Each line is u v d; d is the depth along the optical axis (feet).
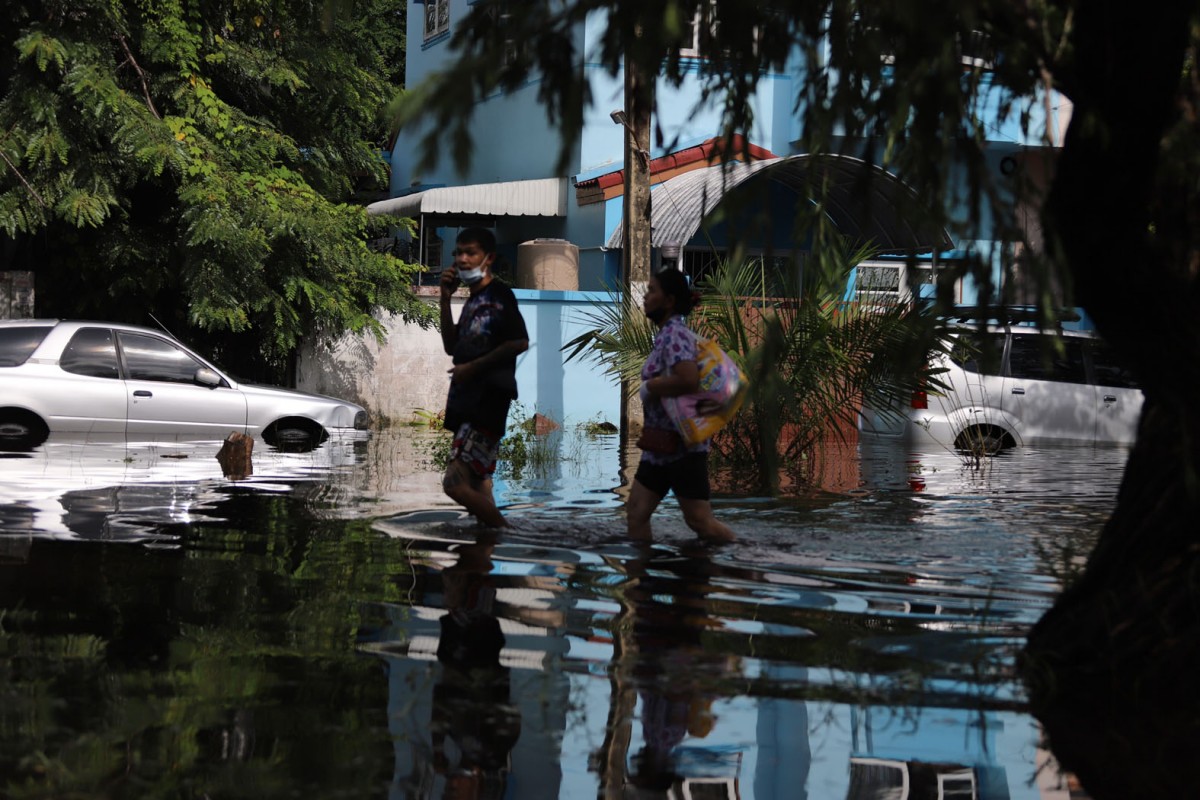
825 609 18.06
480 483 26.11
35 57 56.24
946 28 9.02
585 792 10.47
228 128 59.98
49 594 18.07
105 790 10.17
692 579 20.35
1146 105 11.79
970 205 11.39
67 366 47.42
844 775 11.01
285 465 39.78
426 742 11.62
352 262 62.18
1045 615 15.79
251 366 68.54
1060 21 11.62
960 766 11.28
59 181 56.49
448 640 15.70
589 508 29.53
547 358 65.26
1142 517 14.65
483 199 74.90
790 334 31.07
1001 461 44.75
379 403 65.05
